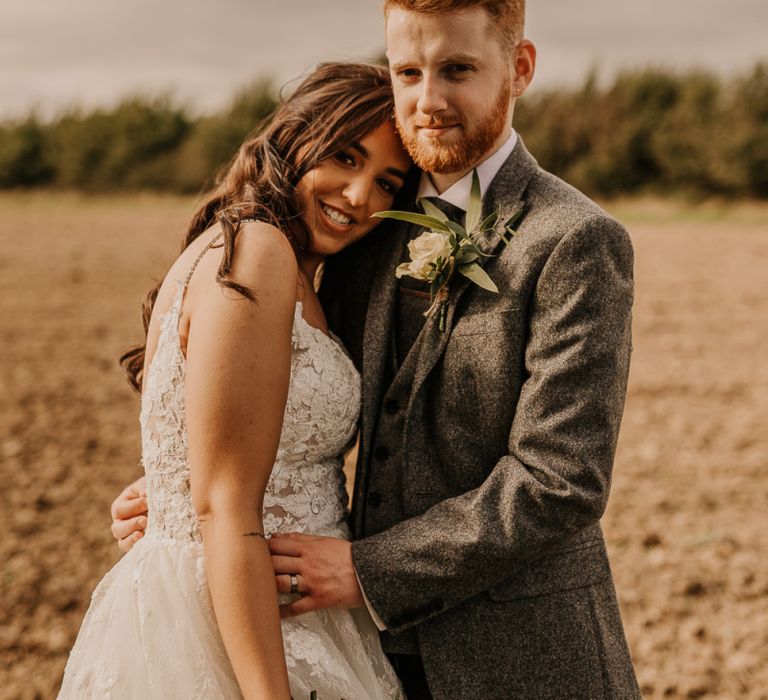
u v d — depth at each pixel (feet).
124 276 50.03
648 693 12.51
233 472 6.06
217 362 6.06
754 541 16.84
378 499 7.22
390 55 6.70
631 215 90.99
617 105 106.01
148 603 6.44
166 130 127.34
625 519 17.88
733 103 99.91
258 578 6.00
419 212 7.45
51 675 12.96
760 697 12.41
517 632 6.83
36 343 33.71
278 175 7.05
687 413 24.85
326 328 7.52
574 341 6.36
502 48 6.64
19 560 16.20
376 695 6.88
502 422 6.73
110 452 21.99
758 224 82.28
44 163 129.59
